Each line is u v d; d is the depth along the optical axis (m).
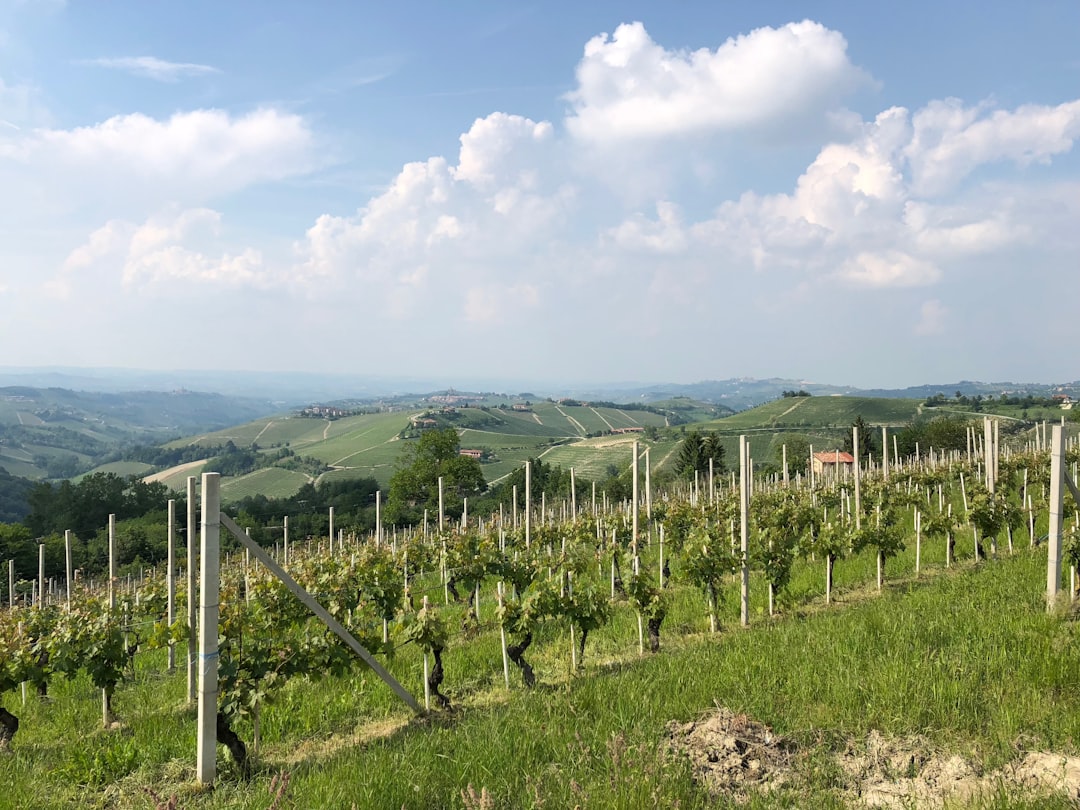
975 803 4.81
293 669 7.92
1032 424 78.69
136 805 6.63
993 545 17.22
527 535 17.91
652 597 11.28
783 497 25.42
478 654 11.70
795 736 6.36
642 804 5.05
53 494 60.22
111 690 10.45
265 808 5.75
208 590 6.96
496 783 5.82
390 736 8.14
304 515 58.81
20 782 7.39
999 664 7.30
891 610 10.63
